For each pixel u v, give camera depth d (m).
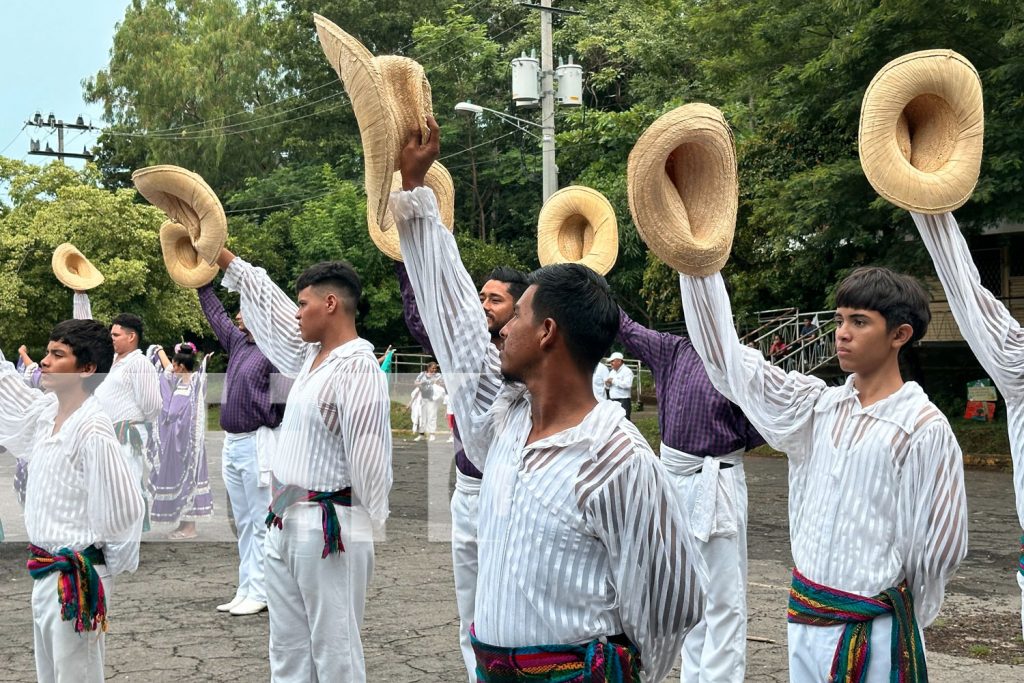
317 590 3.78
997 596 6.86
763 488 12.57
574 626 2.22
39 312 21.22
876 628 3.02
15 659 5.45
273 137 35.81
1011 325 3.61
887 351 3.14
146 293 22.42
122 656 5.47
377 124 2.32
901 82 3.40
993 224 14.86
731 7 15.86
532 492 2.25
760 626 6.02
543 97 18.22
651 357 4.80
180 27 38.28
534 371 2.34
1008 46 12.82
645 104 24.62
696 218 3.34
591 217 5.25
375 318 28.45
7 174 22.64
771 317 22.08
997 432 15.24
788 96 15.78
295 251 30.92
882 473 3.04
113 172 37.66
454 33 32.28
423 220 2.53
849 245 17.12
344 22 34.62
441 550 7.75
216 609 6.43
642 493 2.20
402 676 5.10
